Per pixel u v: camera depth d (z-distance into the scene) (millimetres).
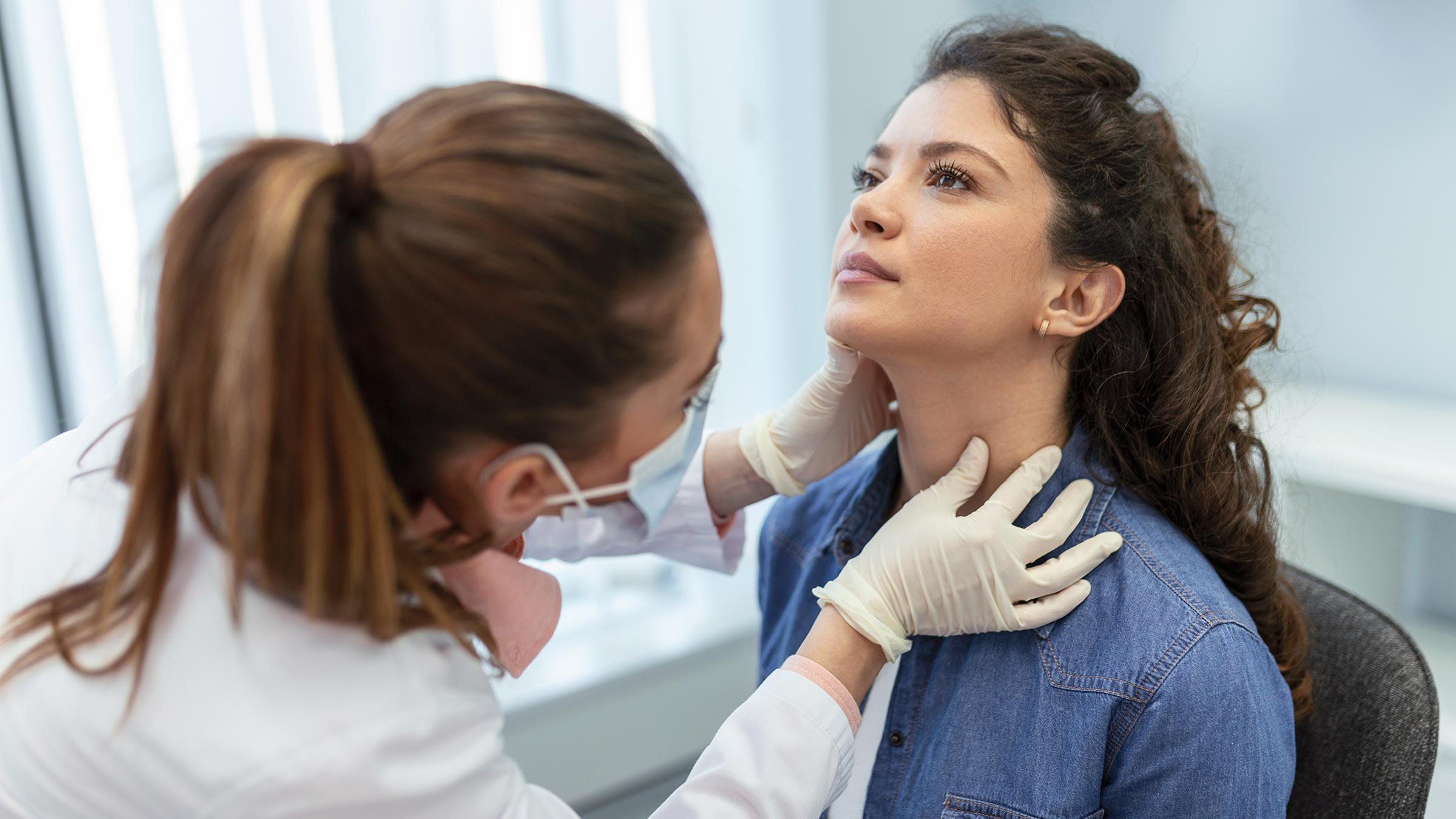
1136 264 862
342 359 508
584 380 574
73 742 564
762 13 2029
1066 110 818
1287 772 786
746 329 2146
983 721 855
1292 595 999
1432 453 1338
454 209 521
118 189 1435
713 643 1866
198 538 594
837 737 757
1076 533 874
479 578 729
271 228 482
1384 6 1523
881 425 1017
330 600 542
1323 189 1646
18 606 622
